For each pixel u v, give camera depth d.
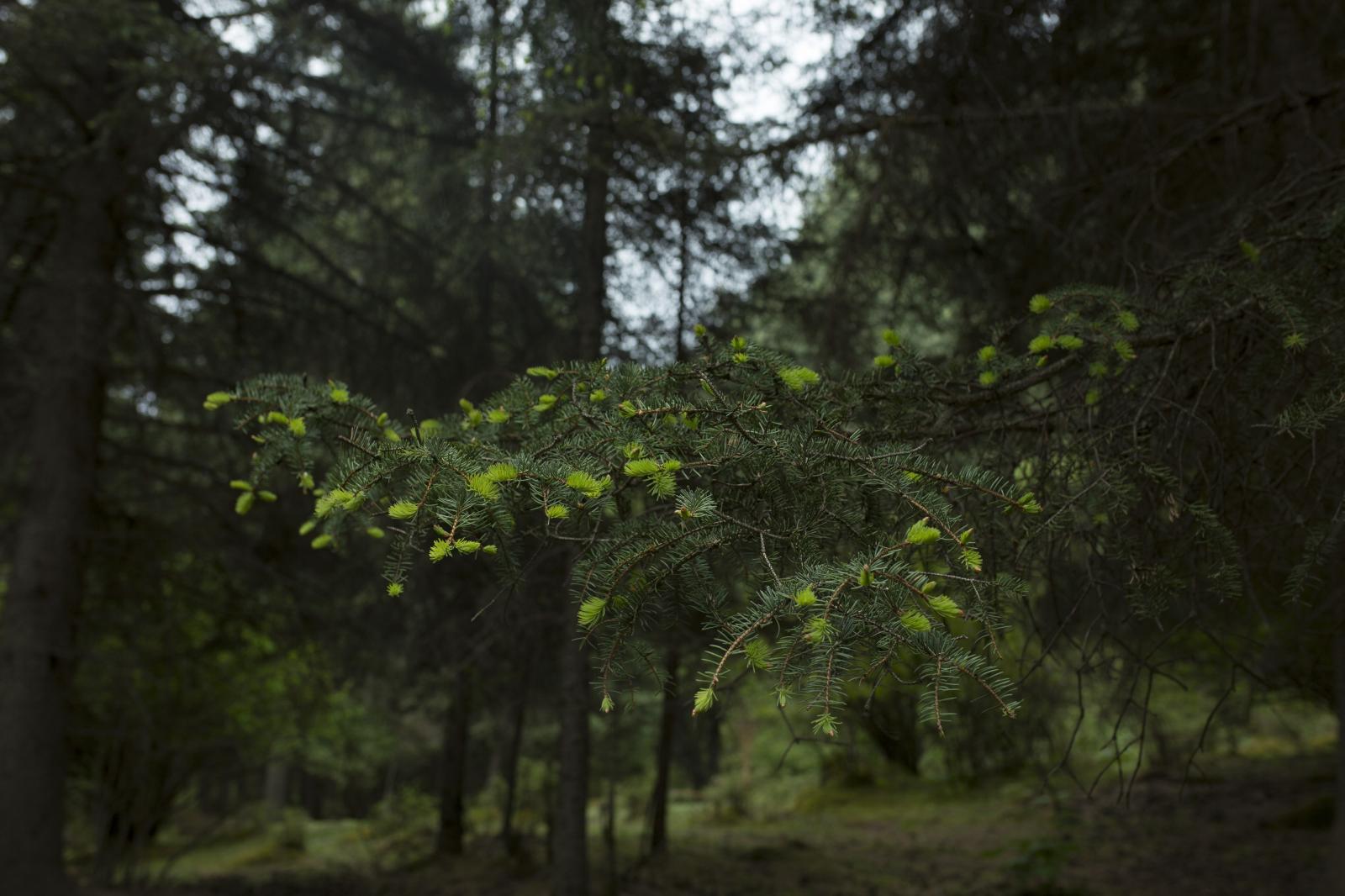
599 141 5.55
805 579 1.23
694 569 1.40
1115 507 1.80
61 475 6.93
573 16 4.96
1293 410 1.69
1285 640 2.65
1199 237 3.71
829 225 5.79
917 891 7.25
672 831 11.69
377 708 8.91
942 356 4.67
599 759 9.63
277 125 7.26
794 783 14.95
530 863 9.22
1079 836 8.45
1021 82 4.68
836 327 5.00
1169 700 9.33
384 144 7.60
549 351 6.68
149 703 8.14
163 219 7.42
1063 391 2.11
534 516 1.56
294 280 7.27
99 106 6.98
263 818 14.52
